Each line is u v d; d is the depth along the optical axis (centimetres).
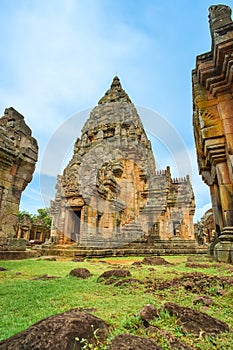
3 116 1216
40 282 449
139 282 414
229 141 721
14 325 227
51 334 174
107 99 3164
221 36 700
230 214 704
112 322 227
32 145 1212
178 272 518
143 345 166
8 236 1051
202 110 820
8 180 1070
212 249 970
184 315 232
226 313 256
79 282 448
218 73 783
